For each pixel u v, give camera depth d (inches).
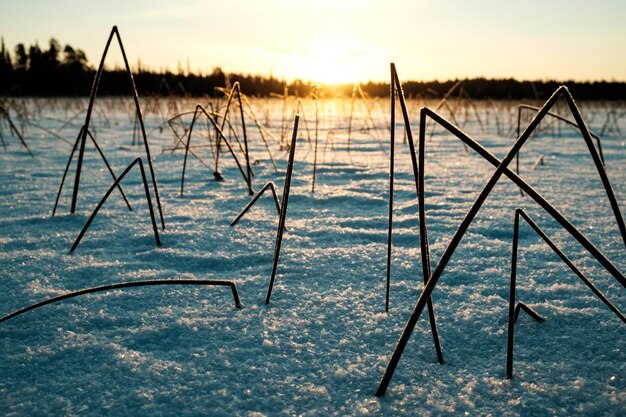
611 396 34.9
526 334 44.6
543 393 35.4
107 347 41.8
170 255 66.6
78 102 555.5
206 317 47.8
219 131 105.3
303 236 77.3
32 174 133.3
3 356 40.4
